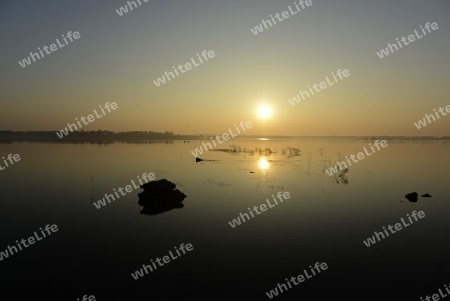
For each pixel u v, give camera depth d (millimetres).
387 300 8891
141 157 49750
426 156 54406
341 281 9922
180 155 54344
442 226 15188
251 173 32156
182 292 9266
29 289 9430
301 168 36312
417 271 10578
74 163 40312
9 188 24312
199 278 10078
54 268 10766
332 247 12555
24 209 18250
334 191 23094
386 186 25156
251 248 12414
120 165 38594
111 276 10219
